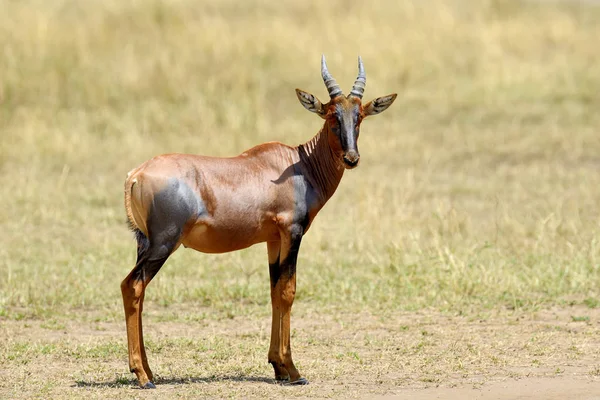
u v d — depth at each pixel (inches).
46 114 2743.6
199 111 2787.9
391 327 1439.5
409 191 2174.0
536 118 2842.0
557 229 1935.3
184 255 1859.0
